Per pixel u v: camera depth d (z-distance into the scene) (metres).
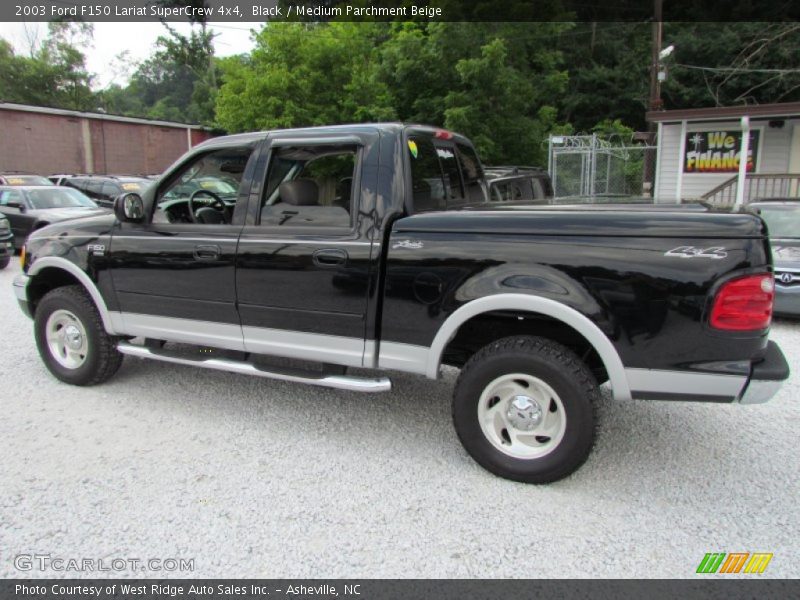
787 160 14.69
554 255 3.09
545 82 19.09
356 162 3.58
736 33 25.84
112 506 3.12
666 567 2.68
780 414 4.32
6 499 3.17
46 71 43.03
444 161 4.19
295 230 3.72
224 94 17.59
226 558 2.73
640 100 28.09
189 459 3.63
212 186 4.49
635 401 4.58
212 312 4.04
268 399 4.57
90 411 4.31
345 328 3.62
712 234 2.86
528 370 3.20
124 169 25.97
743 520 3.03
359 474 3.47
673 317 2.91
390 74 17.17
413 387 4.84
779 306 6.78
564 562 2.71
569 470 3.21
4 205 12.62
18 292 5.01
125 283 4.33
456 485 3.35
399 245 3.41
